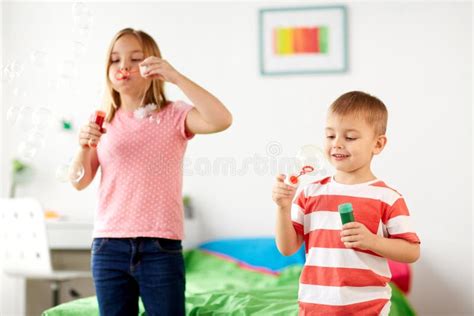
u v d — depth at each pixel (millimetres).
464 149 3426
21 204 2861
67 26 3660
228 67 3598
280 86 3557
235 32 3596
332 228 1562
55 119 3639
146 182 1719
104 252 1709
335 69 3506
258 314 1922
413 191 3449
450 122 3434
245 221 3580
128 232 1684
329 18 3508
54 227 3207
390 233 1552
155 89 1806
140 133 1753
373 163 3475
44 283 3562
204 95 1688
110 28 3648
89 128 1740
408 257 1512
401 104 3463
